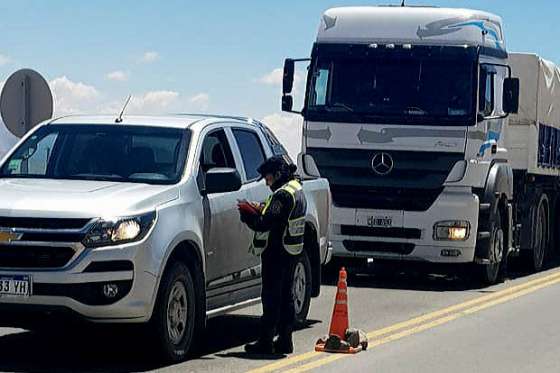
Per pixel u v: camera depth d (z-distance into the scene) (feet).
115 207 36.63
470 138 66.08
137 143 41.78
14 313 36.17
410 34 67.41
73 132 42.65
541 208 81.87
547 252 86.53
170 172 40.52
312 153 68.23
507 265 80.38
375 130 67.00
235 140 44.83
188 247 39.27
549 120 81.56
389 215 67.00
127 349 41.55
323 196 50.47
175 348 38.37
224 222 41.78
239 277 43.27
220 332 47.03
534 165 76.54
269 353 41.32
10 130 59.77
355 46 67.97
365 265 78.59
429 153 66.54
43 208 36.24
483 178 67.46
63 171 41.47
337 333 42.68
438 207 66.44
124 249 36.04
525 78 76.74
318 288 49.62
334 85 68.03
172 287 37.86
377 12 68.23
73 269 35.60
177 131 42.24
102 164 41.29
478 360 41.60
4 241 35.99
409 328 49.29
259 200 44.68
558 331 49.14
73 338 44.19
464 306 57.57
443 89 66.64
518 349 44.27
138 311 36.29
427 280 72.13
